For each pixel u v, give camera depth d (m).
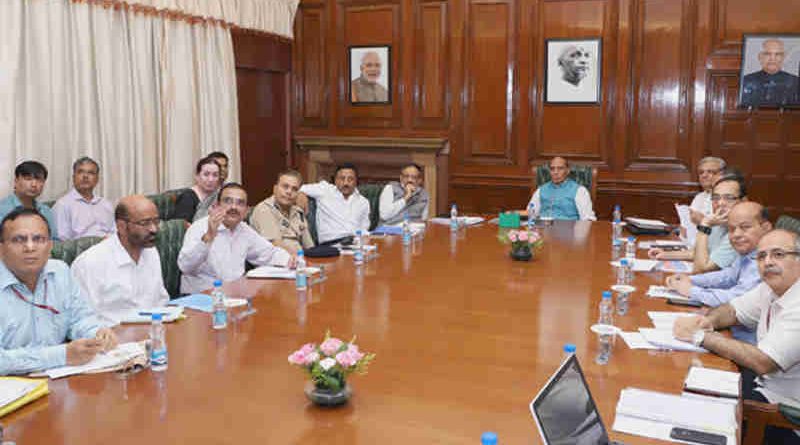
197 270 3.62
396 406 1.81
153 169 6.06
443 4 7.34
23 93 5.00
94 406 1.80
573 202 5.71
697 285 3.20
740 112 6.62
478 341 2.35
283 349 2.26
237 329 2.47
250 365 2.11
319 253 3.84
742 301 2.63
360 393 1.90
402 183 5.48
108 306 2.85
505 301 2.88
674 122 6.81
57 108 5.19
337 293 3.01
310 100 7.98
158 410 1.78
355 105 7.81
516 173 7.33
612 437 1.65
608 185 7.05
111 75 5.55
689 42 6.67
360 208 5.22
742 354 2.16
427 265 3.63
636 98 6.88
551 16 7.02
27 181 4.49
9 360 2.00
